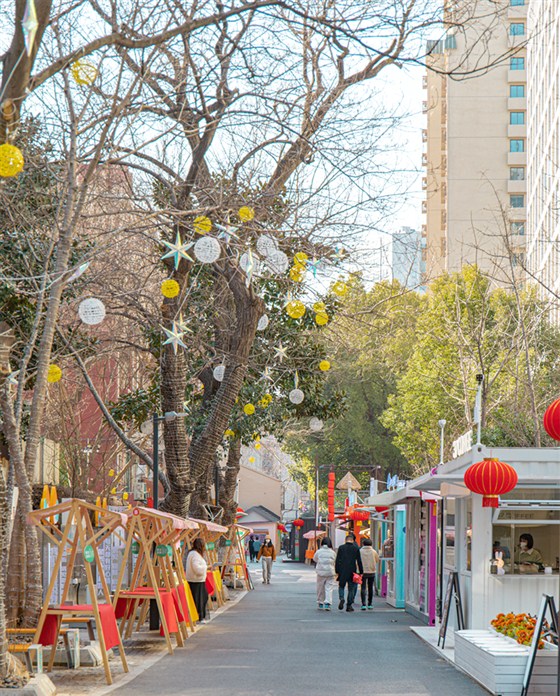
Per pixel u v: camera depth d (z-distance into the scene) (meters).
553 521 16.45
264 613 26.03
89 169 13.58
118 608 17.45
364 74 18.27
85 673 13.44
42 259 17.53
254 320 22.75
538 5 76.44
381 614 26.12
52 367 14.04
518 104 105.06
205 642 17.78
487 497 14.91
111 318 27.97
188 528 18.39
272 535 84.75
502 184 105.00
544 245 67.62
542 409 37.94
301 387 29.30
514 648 12.30
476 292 44.47
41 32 9.73
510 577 16.34
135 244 22.66
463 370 35.88
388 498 27.44
